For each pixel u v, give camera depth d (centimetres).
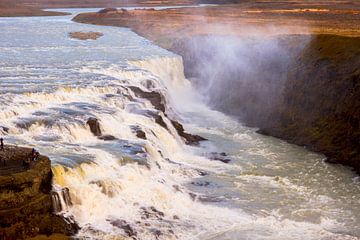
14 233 3120
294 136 5562
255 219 3791
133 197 3800
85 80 5772
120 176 3872
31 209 3222
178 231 3538
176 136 5281
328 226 3738
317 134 5372
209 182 4388
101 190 3675
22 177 3203
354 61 5500
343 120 5197
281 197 4172
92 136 4488
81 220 3462
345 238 3572
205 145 5384
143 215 3641
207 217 3775
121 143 4403
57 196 3391
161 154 4634
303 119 5644
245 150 5269
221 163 4866
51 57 7300
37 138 4209
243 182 4441
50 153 3891
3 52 7606
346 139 5072
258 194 4209
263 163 4909
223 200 4062
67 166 3656
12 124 4294
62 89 5253
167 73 7531
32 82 5522
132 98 5503
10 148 3734
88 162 3806
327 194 4266
